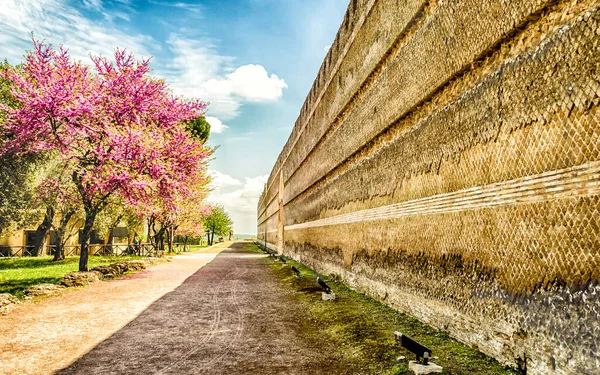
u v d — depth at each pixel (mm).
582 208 3324
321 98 14602
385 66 8188
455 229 5375
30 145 14477
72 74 14242
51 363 5363
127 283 13234
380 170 8445
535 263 3842
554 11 3766
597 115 3215
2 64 19109
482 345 4668
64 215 23172
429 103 6379
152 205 16875
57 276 14641
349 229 10773
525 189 4027
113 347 6055
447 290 5531
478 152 4891
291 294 10648
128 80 15781
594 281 3186
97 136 14859
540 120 3844
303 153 18594
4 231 24844
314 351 5703
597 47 3219
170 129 17859
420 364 4340
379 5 8492
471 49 5023
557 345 3498
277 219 32250
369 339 5789
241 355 5605
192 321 7723
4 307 8633
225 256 28109
